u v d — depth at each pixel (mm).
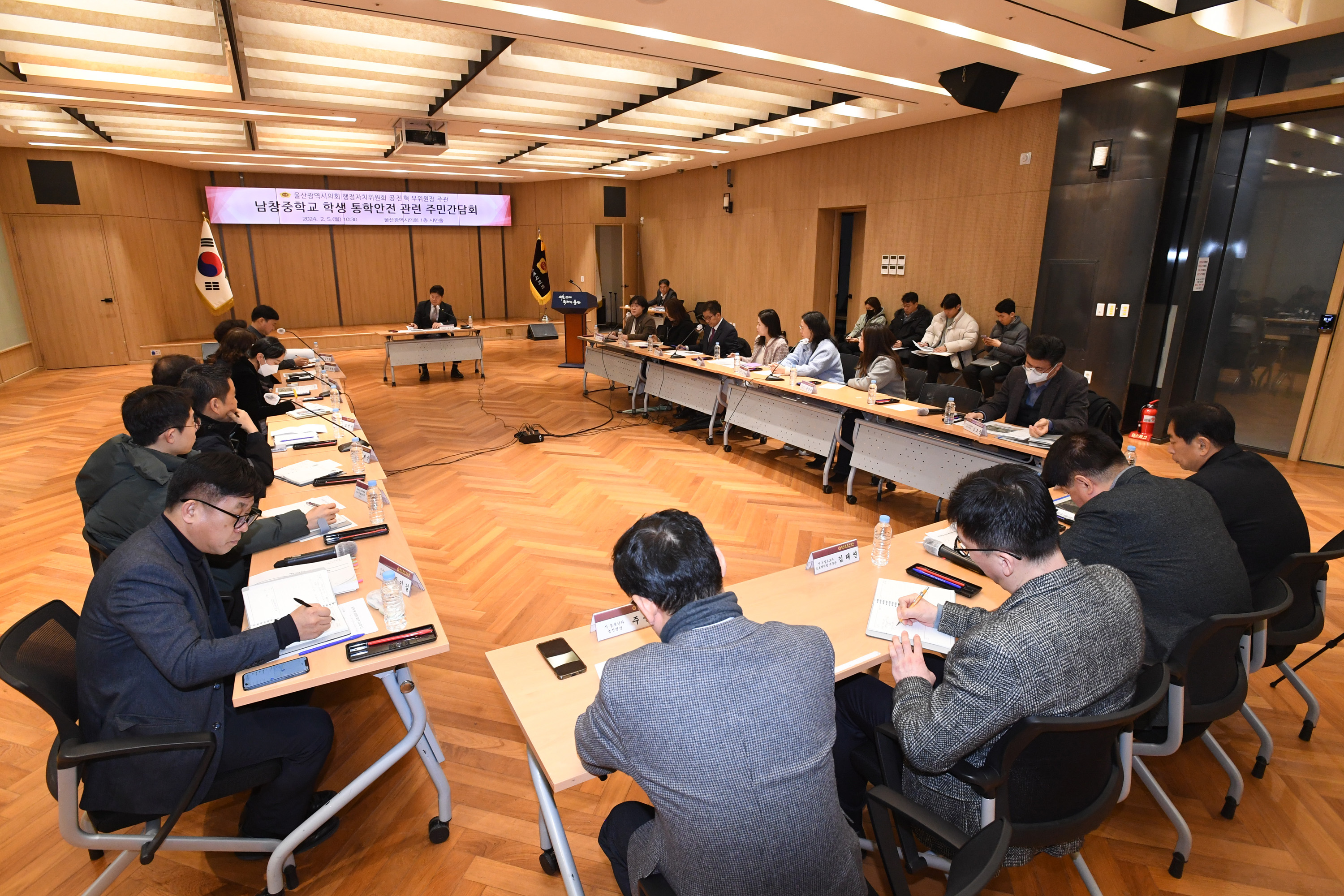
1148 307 5473
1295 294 5008
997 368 6430
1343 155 4660
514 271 13258
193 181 10500
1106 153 5434
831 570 2229
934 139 7137
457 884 1845
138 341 9484
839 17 3898
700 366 5773
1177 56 4695
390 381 8602
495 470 5262
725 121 7348
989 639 1278
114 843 1572
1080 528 1845
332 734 1827
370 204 11680
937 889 1813
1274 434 5250
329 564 2107
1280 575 1934
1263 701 2551
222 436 2971
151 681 1575
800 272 9086
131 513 2232
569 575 3582
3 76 4629
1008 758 1279
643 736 1018
